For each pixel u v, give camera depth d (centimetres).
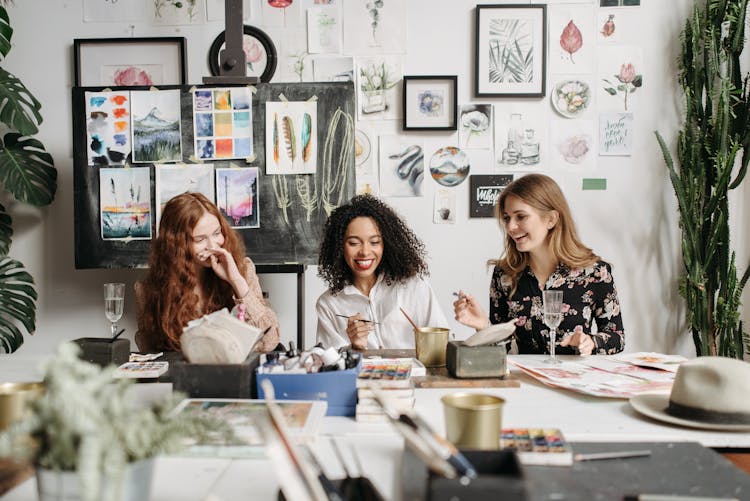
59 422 63
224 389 120
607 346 190
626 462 91
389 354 171
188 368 121
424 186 294
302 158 274
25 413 87
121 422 66
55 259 298
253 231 275
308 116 274
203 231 203
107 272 298
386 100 292
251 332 125
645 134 292
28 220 297
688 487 82
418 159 293
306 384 120
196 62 292
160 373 146
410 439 73
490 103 292
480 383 139
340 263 208
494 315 221
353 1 289
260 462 96
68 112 294
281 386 120
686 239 278
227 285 213
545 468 89
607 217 295
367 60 291
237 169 274
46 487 67
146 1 291
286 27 290
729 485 83
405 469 87
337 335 204
